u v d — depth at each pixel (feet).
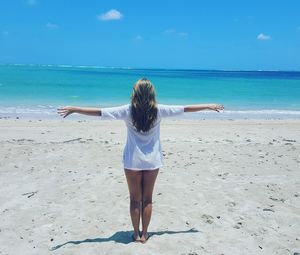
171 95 123.03
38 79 199.62
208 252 16.26
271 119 71.72
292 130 57.26
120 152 36.06
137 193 16.66
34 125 56.39
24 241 17.52
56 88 135.44
